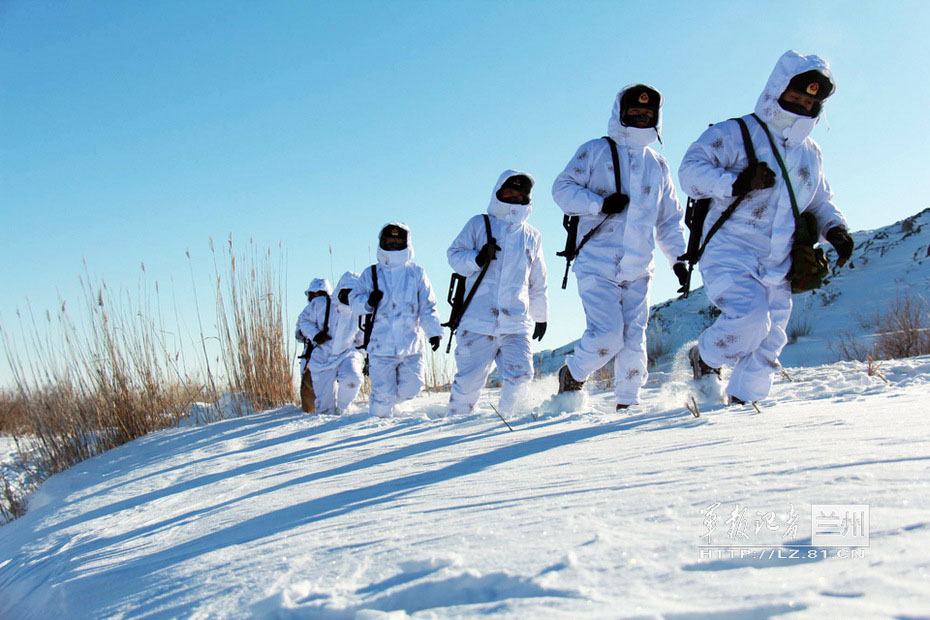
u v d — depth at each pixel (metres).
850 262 17.86
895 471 1.73
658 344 12.99
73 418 8.67
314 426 6.62
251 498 3.28
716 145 4.12
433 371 10.95
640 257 5.07
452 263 6.40
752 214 4.07
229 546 2.29
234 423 8.21
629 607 1.17
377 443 4.48
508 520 1.88
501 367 6.47
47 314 8.79
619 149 5.07
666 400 4.80
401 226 7.69
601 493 2.01
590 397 7.03
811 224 4.06
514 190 6.33
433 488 2.56
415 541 1.82
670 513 1.69
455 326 6.45
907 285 14.80
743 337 4.06
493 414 5.33
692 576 1.28
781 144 4.07
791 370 6.84
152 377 9.19
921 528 1.32
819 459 1.97
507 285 6.31
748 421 3.02
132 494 4.64
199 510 3.36
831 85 3.96
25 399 8.88
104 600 2.10
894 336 9.31
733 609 1.11
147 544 2.80
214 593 1.77
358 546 1.89
